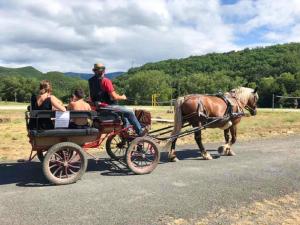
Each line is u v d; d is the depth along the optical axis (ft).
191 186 17.47
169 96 253.85
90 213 13.96
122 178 18.62
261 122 44.70
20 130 38.32
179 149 27.07
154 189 16.92
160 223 13.12
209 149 27.14
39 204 14.83
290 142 30.55
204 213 14.12
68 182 17.40
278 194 16.57
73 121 17.88
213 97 23.57
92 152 24.81
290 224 13.35
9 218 13.41
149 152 19.86
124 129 19.33
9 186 17.16
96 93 19.33
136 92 250.98
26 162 22.13
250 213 14.26
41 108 17.78
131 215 13.80
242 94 25.04
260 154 25.32
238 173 19.99
